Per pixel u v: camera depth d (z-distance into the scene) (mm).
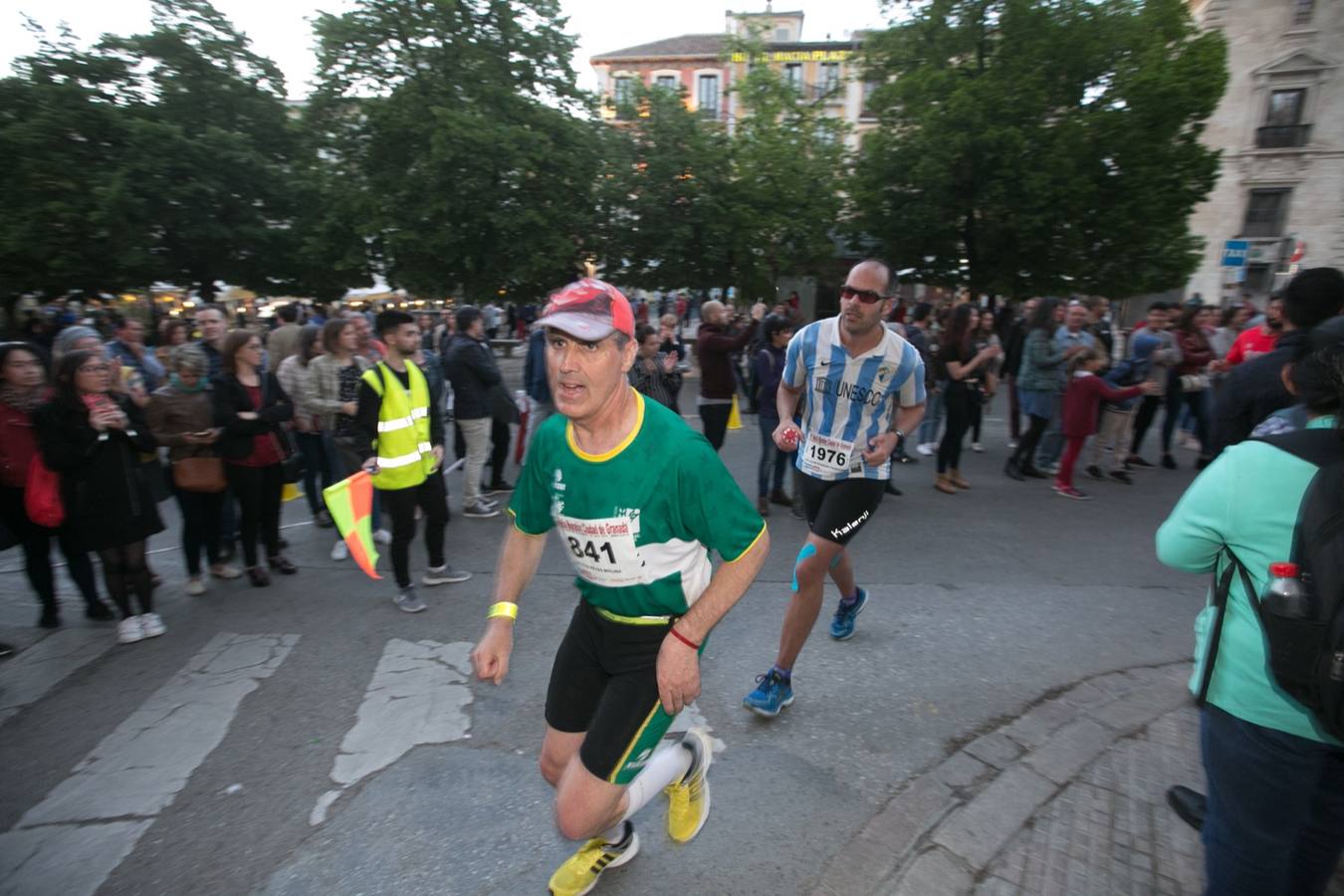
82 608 4578
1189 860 2404
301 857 2467
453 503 7105
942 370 7445
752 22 25422
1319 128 23375
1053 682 3652
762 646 3988
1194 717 3301
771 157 21047
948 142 17125
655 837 2553
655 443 1800
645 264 22062
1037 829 2553
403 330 4348
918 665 3797
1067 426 7230
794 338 3436
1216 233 25094
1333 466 1472
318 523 6281
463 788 2818
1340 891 2219
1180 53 17297
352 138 19344
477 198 18109
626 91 21906
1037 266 18500
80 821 2639
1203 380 8164
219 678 3648
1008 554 5582
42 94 21234
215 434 4508
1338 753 1672
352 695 3496
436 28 18094
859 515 3170
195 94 23484
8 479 3852
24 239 20297
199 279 25250
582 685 2078
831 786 2830
